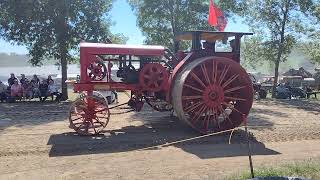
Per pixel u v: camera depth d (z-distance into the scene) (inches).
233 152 363.6
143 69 442.3
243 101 455.2
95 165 319.9
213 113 441.4
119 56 452.4
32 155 349.7
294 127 489.7
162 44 1019.3
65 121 524.4
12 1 805.2
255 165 315.6
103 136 427.8
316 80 1509.6
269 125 504.1
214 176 283.6
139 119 539.5
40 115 581.3
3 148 371.9
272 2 1055.6
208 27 959.6
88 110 429.1
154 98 468.1
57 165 319.6
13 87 789.9
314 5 1024.2
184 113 427.2
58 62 896.9
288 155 353.4
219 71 442.9
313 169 288.2
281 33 1069.1
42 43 831.7
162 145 388.2
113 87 440.5
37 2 815.7
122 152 362.0
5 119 541.0
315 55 1035.9
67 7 824.3
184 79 418.0
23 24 821.2
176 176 288.5
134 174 294.7
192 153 359.6
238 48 459.2
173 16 978.1
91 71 438.3
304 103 821.9
